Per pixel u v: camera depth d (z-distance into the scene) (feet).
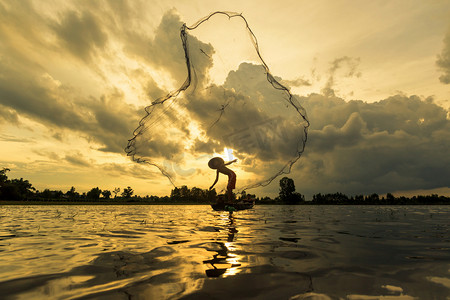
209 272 10.88
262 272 10.91
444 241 18.90
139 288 9.00
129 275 10.48
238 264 12.19
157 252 14.82
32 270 11.21
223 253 14.57
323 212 62.75
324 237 20.72
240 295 8.39
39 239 19.67
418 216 47.57
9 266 11.85
